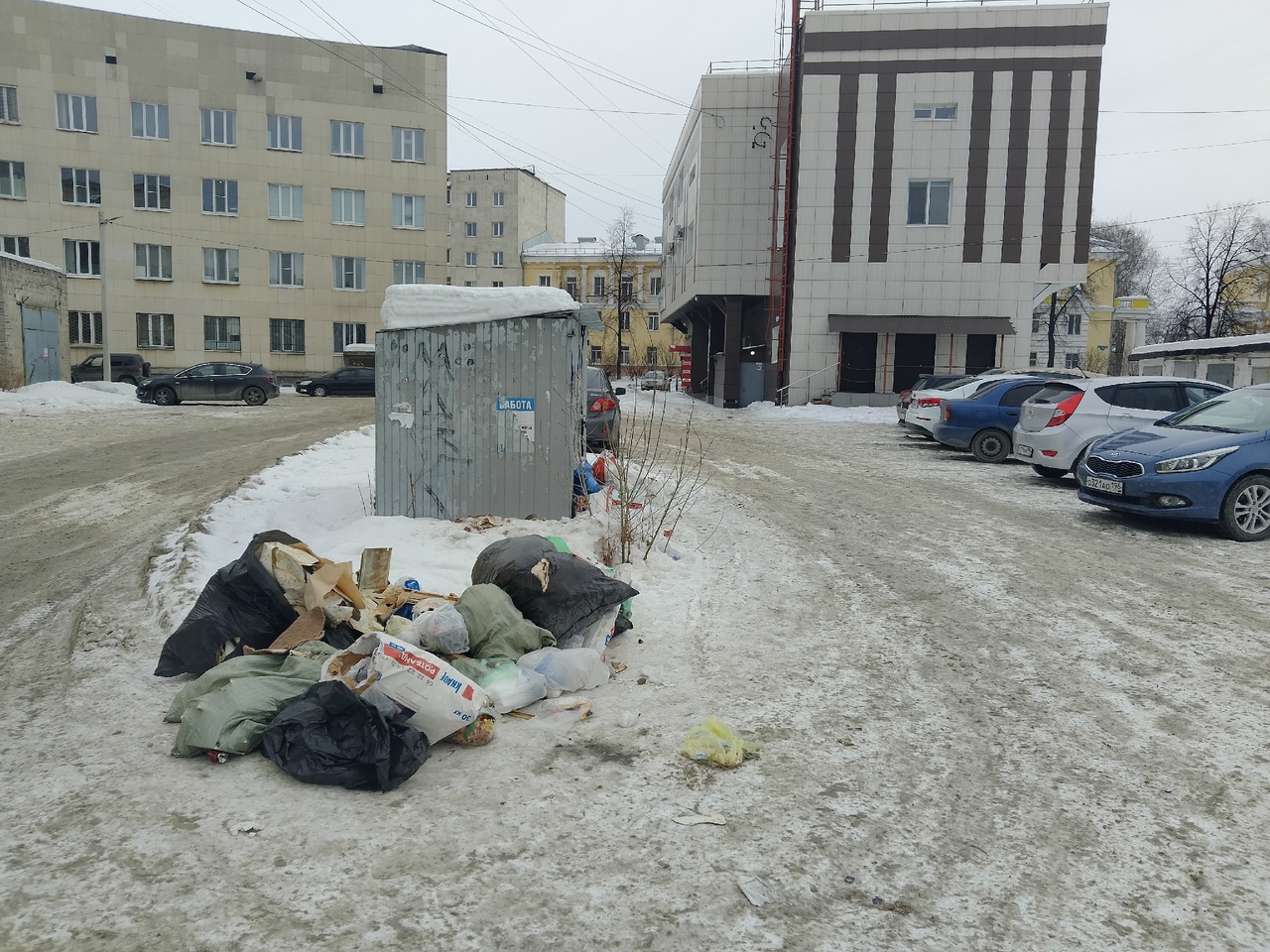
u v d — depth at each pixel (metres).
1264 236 40.72
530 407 7.89
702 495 10.80
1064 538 8.59
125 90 38.94
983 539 8.52
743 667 5.09
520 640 4.76
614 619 5.41
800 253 30.73
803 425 23.80
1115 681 4.88
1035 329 51.00
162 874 2.97
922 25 29.41
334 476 10.98
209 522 7.98
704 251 33.69
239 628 4.69
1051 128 29.39
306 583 4.68
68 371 28.80
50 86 38.28
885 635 5.67
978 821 3.42
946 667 5.09
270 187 40.97
